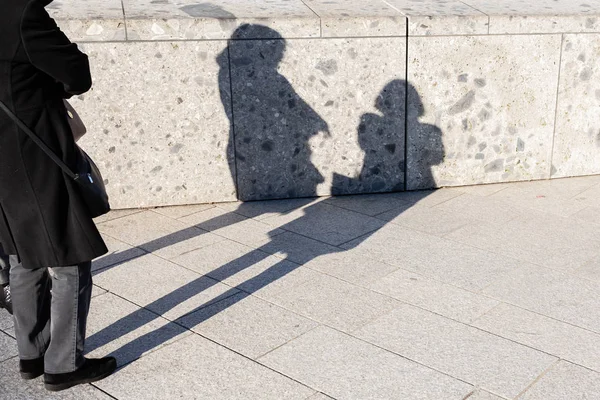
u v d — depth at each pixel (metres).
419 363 3.32
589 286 4.15
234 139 5.55
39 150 2.82
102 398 3.06
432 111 5.84
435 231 5.04
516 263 4.48
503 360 3.35
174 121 5.41
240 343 3.51
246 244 4.79
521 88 5.96
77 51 2.80
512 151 6.12
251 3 5.76
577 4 6.25
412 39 5.62
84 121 5.28
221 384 3.16
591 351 3.44
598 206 5.55
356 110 5.70
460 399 3.04
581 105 6.16
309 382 3.17
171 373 3.25
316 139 5.70
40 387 3.15
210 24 5.27
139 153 5.43
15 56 2.69
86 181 2.92
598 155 6.35
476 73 5.83
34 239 2.88
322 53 5.52
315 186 5.82
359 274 4.31
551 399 3.04
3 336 3.61
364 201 5.73
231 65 5.38
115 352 3.43
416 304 3.92
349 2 5.99
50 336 3.19
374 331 3.62
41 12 2.70
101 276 4.29
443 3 6.09
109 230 5.07
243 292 4.07
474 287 4.14
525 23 5.79
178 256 4.59
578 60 6.02
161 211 5.48
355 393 3.08
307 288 4.12
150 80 5.29
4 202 2.84
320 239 4.88
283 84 5.52
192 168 5.55
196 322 3.72
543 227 5.11
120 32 5.15
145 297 4.01
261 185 5.71
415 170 5.96
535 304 3.93
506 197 5.80
